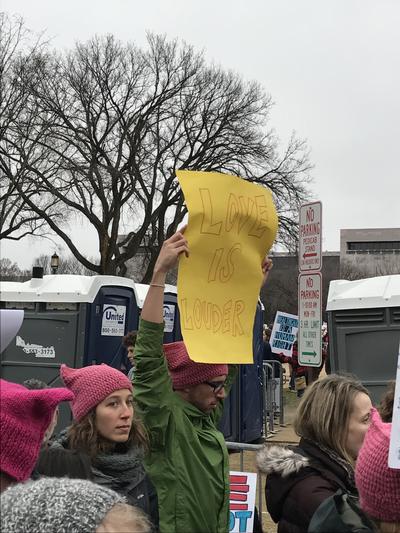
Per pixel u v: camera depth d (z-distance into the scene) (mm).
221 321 3180
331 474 2625
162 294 3182
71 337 8609
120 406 3062
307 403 2822
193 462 3223
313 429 2762
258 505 5453
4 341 1993
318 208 6465
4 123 26875
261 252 3367
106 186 33875
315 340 6473
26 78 28812
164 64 34906
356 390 2787
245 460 9055
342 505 2072
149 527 1502
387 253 95250
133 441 3121
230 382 3902
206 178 3213
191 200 3139
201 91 35156
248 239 3293
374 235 99188
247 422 10609
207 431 3416
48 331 8750
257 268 3318
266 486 2699
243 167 35562
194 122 35375
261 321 11648
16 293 8852
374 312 8125
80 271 55500
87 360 8562
